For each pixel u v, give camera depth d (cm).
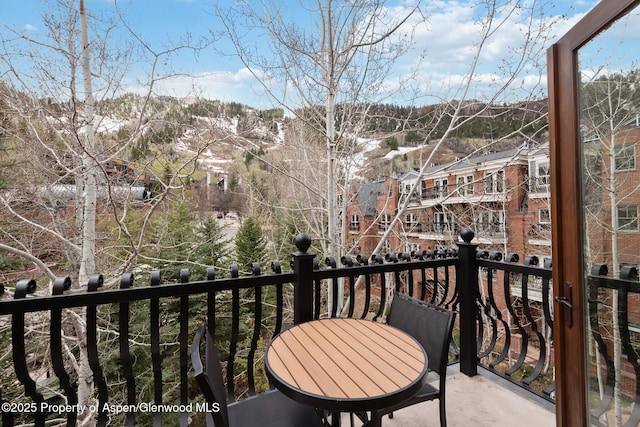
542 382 515
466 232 245
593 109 146
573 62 149
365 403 110
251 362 197
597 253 146
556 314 162
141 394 652
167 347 781
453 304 265
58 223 503
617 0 121
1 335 496
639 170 136
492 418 195
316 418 138
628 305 141
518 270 222
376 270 224
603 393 145
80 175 465
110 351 600
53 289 139
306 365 134
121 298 150
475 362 241
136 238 576
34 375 500
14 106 433
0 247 420
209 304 173
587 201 147
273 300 945
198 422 714
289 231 787
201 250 817
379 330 172
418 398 158
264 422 134
